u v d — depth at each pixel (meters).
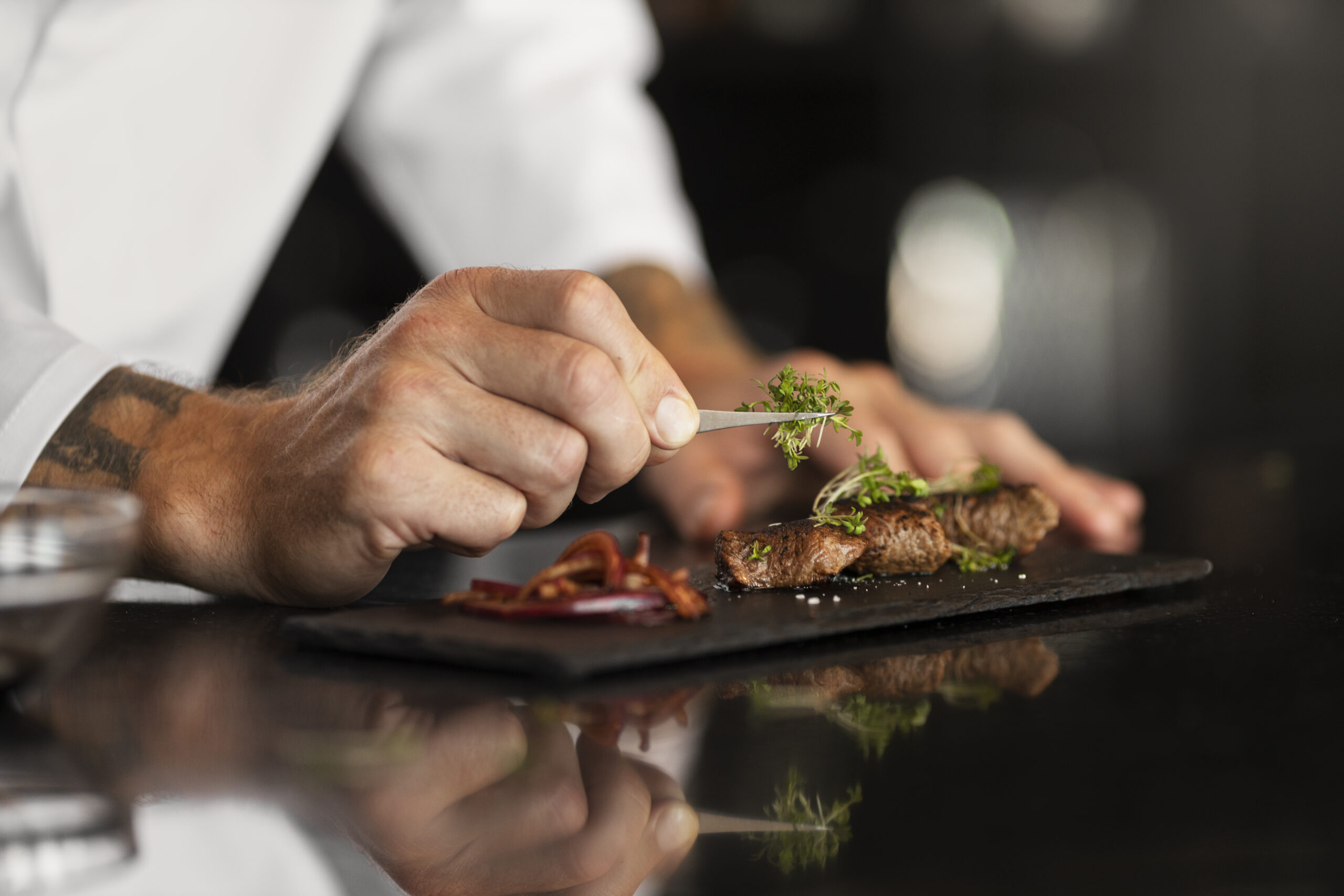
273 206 1.00
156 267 0.96
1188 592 0.70
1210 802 0.49
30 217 0.90
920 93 2.41
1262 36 2.34
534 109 1.06
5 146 0.88
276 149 0.98
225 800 0.50
